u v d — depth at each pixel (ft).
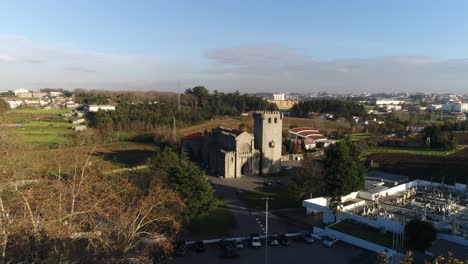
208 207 198.29
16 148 157.48
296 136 507.71
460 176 315.17
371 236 185.26
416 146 464.65
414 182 289.53
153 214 148.87
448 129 577.02
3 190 134.62
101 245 120.57
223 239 186.39
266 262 165.17
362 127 618.44
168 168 214.90
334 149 230.89
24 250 99.76
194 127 588.91
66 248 103.65
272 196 269.64
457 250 162.50
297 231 203.00
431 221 194.18
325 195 242.17
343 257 170.19
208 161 386.93
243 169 343.26
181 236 191.62
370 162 375.66
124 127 541.75
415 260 158.51
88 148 339.57
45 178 145.28
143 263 119.85
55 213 114.62
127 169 321.73
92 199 136.15
